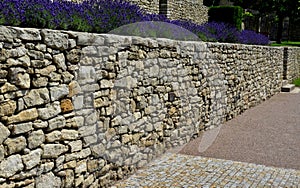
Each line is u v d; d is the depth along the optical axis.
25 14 3.57
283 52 12.97
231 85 7.62
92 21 4.62
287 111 8.70
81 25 4.36
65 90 3.19
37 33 2.87
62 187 3.19
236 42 9.48
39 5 3.86
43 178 2.98
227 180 4.09
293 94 11.86
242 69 8.30
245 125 7.09
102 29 4.77
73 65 3.28
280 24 22.28
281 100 10.52
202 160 4.79
